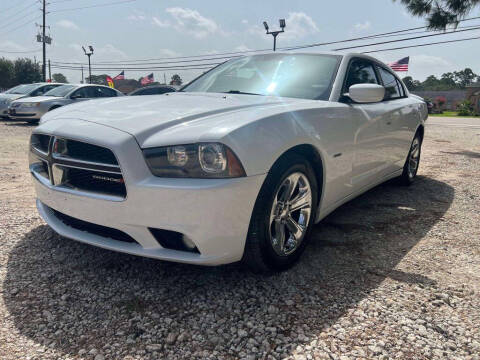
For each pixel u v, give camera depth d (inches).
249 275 100.4
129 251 87.7
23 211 142.2
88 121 93.6
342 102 123.9
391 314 84.7
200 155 80.5
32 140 106.7
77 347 72.4
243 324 80.4
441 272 105.0
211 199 80.0
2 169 211.8
